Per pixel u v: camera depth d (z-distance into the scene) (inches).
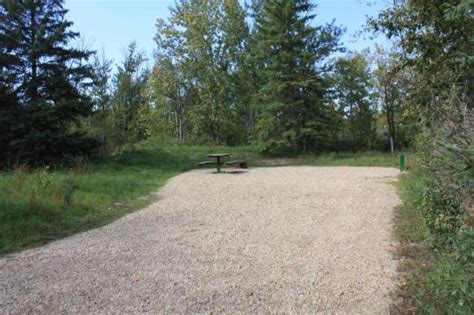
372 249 223.8
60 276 191.9
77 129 761.6
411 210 315.0
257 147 1052.5
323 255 216.5
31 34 689.6
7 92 668.7
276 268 198.1
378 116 1316.4
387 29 248.7
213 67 1330.0
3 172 574.9
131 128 1176.2
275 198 408.5
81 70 714.2
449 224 209.5
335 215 316.8
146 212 347.6
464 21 191.9
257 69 1283.2
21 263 212.4
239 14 1323.8
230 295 167.0
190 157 992.9
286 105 1020.5
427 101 250.7
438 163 172.9
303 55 1031.0
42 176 408.5
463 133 154.2
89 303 161.3
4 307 158.7
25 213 305.0
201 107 1366.9
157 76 1401.3
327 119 1072.2
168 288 175.3
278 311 152.0
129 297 166.6
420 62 233.9
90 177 513.7
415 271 182.7
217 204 381.7
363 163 847.1
